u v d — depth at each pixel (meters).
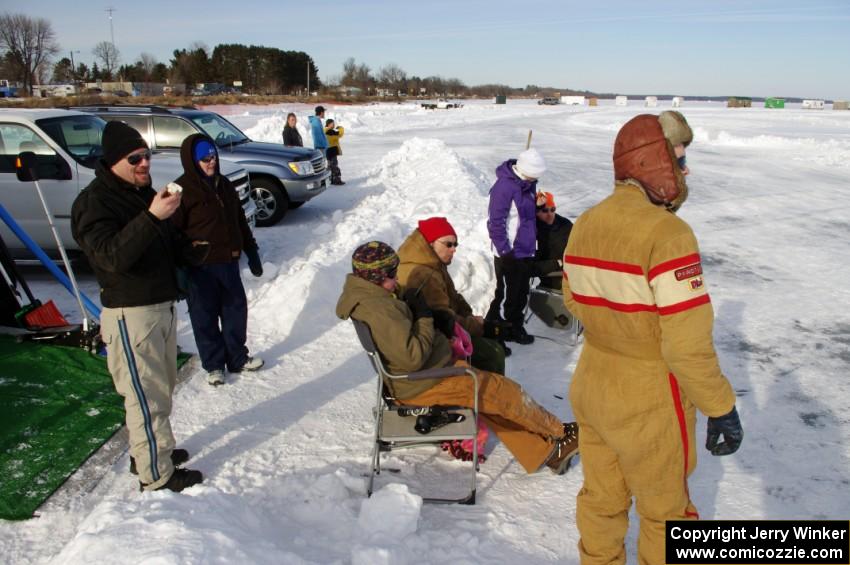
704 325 1.98
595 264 2.20
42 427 3.92
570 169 16.81
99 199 3.12
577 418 2.49
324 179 10.88
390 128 33.44
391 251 3.32
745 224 10.35
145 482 3.32
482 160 18.22
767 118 46.62
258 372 4.89
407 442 3.58
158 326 3.28
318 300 5.91
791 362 5.05
